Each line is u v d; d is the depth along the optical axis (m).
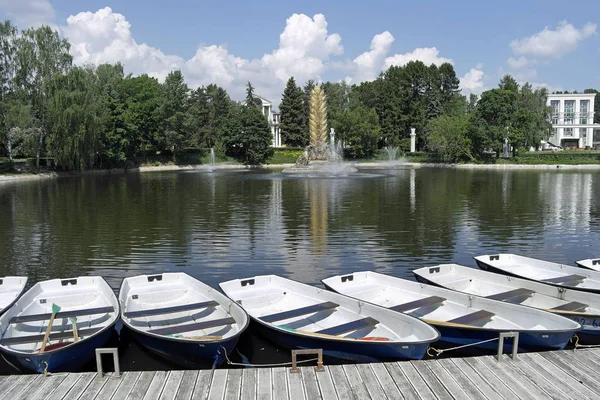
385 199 26.25
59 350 6.16
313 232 16.58
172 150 67.19
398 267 12.08
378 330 7.40
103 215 20.84
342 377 5.95
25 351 6.32
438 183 37.38
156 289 9.24
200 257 13.16
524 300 8.73
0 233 16.75
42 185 37.47
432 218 19.48
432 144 67.38
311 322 8.05
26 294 8.37
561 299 8.48
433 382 5.82
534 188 32.75
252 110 72.38
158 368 6.86
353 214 20.67
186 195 29.14
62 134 44.22
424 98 81.88
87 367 6.84
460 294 8.24
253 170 63.38
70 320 7.57
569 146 101.12
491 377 5.94
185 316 8.04
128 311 7.96
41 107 45.72
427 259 12.86
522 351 6.92
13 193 30.86
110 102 54.00
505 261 11.52
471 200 25.66
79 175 49.56
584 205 23.50
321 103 64.00
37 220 19.58
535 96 67.06
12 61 44.91
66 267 12.32
